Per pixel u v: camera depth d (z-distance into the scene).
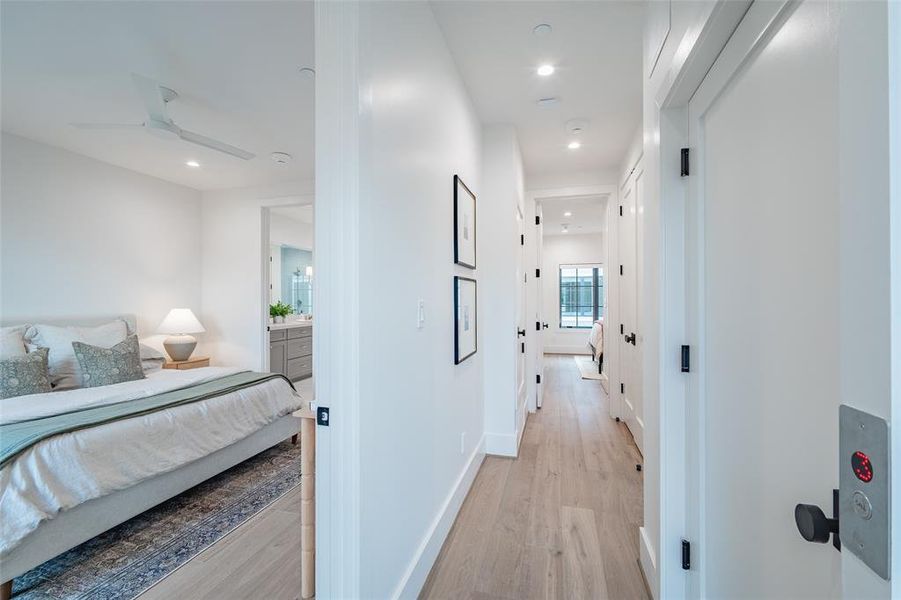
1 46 2.01
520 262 3.57
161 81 2.36
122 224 3.86
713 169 1.16
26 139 3.15
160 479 2.17
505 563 1.77
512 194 3.03
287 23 1.85
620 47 2.03
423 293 1.70
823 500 0.70
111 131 3.02
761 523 0.92
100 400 2.24
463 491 2.30
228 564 1.79
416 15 1.61
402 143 1.47
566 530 2.02
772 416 0.87
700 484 1.25
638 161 2.95
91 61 2.15
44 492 1.64
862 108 0.39
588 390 5.16
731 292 1.06
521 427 3.48
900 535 0.35
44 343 2.99
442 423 1.95
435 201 1.86
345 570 1.11
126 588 1.64
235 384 2.86
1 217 3.03
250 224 4.51
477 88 2.45
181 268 4.42
